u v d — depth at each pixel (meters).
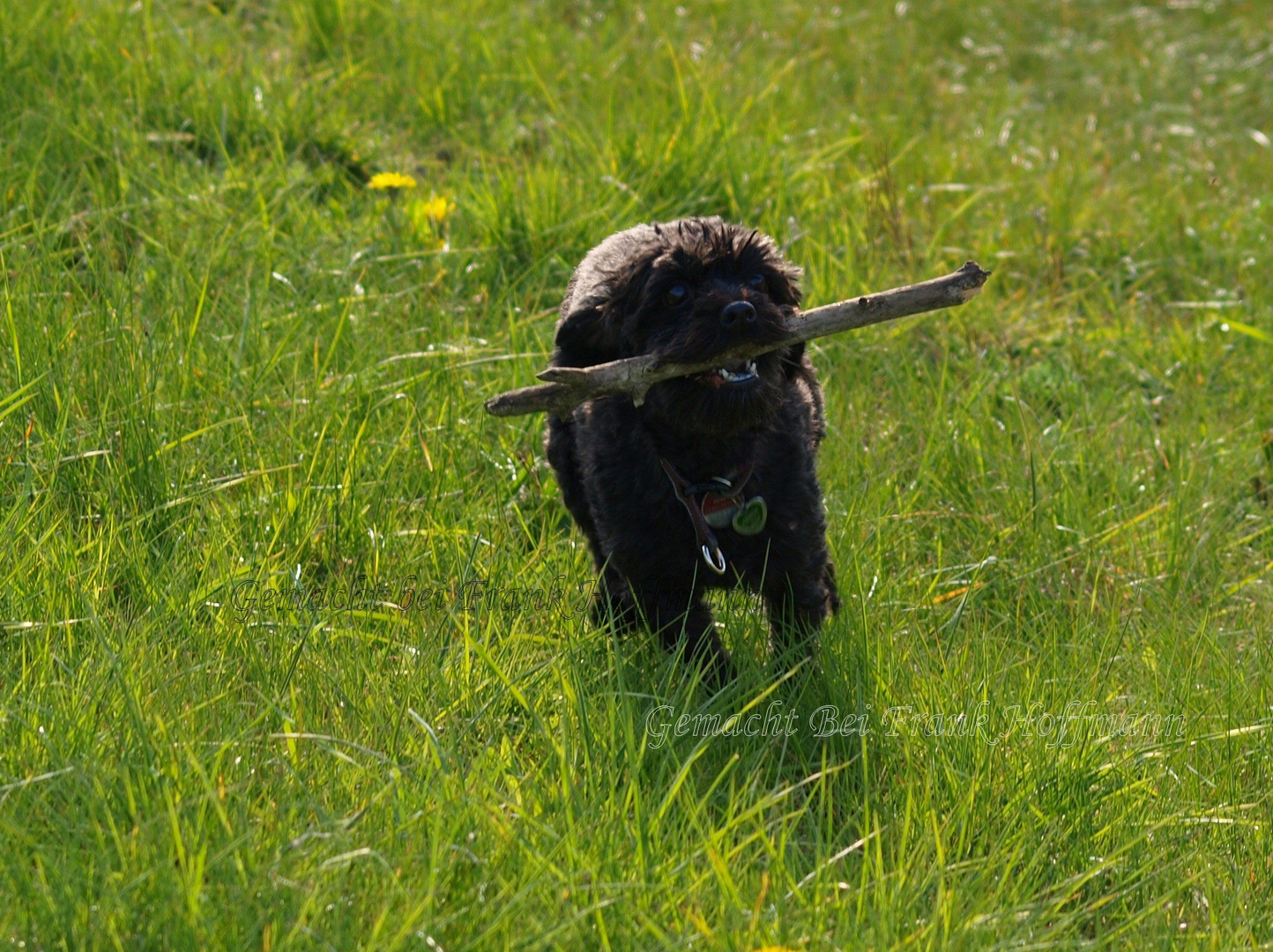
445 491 8.62
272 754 5.72
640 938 4.73
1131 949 5.16
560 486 8.37
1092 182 15.09
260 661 6.37
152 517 7.63
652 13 18.34
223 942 4.42
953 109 17.17
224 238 10.62
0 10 13.02
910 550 8.64
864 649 6.95
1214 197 14.90
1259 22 21.19
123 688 5.54
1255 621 7.99
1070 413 10.67
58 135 11.69
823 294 11.08
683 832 5.41
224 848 4.77
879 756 6.30
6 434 8.02
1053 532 8.83
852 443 9.46
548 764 5.89
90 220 10.88
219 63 14.05
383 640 6.79
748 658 7.16
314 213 11.59
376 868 4.92
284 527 7.77
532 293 11.34
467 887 4.93
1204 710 6.85
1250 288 12.95
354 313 10.41
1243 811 6.11
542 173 12.41
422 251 11.40
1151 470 9.84
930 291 6.45
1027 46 20.19
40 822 5.05
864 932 4.91
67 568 6.75
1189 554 8.72
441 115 14.20
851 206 13.20
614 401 7.24
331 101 13.93
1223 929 5.33
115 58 13.09
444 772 5.51
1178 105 18.34
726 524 7.07
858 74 17.84
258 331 9.55
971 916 5.05
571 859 4.98
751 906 5.06
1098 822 5.94
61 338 8.75
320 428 8.73
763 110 14.95
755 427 7.03
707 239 7.11
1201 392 10.91
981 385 10.34
